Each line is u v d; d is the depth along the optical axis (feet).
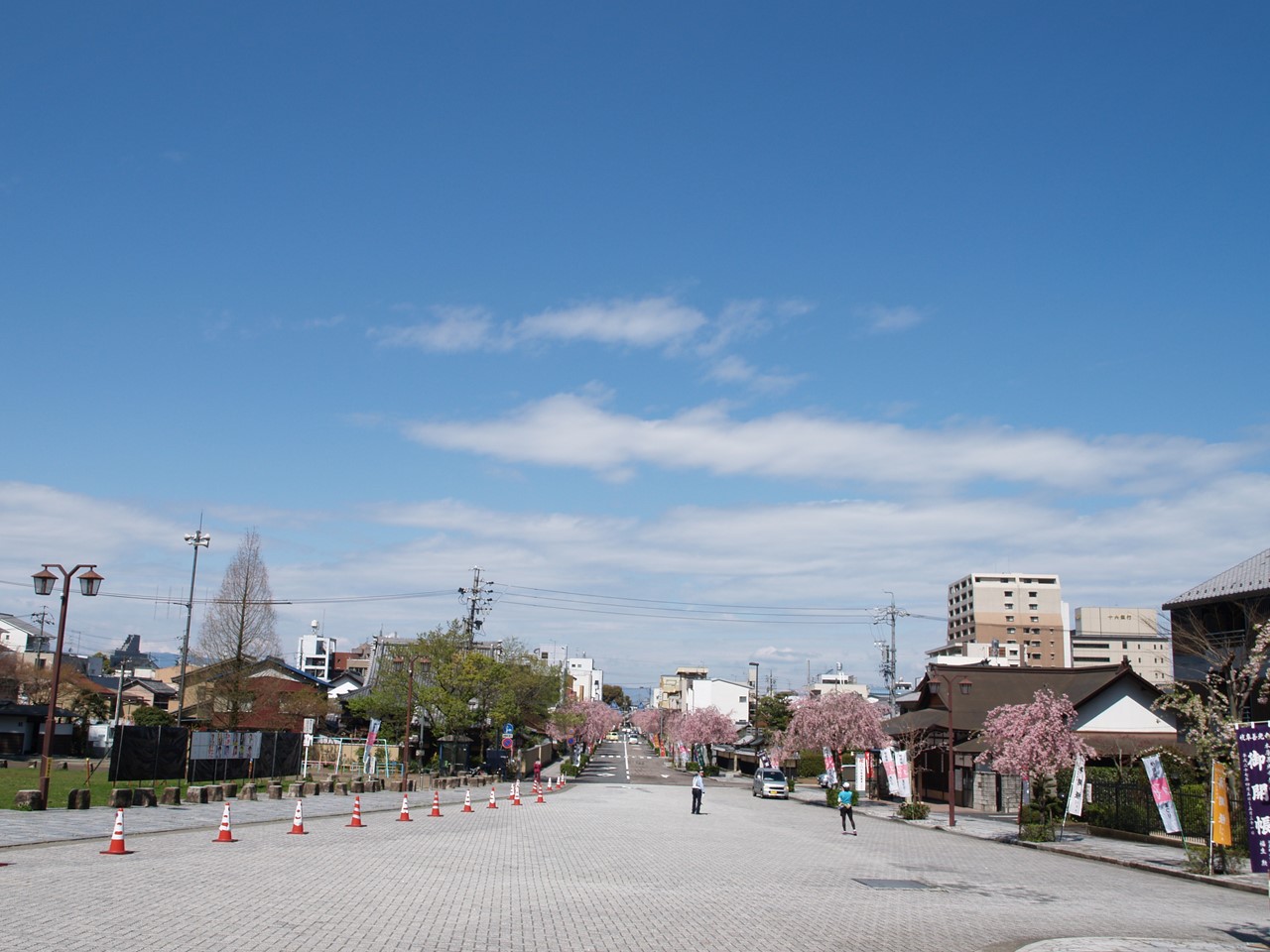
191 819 91.61
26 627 358.43
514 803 143.64
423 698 220.02
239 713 196.95
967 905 61.41
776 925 49.21
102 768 172.35
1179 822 95.71
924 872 81.61
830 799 192.85
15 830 75.31
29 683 268.82
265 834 83.61
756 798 218.18
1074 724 157.89
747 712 557.74
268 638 195.52
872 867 84.02
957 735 183.73
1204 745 91.04
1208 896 72.95
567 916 48.34
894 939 46.85
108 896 46.65
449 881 59.11
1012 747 121.29
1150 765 98.99
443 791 170.60
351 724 285.64
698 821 130.00
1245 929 55.67
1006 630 449.06
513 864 70.23
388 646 249.96
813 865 82.79
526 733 321.73
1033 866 92.07
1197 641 142.72
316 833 86.53
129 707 313.12
